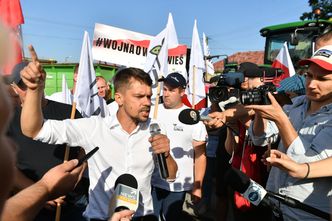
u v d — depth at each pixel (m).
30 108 2.09
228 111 2.62
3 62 0.54
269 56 9.41
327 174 1.93
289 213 2.17
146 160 2.49
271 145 2.53
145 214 2.48
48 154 2.80
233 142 3.40
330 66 2.03
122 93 2.42
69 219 2.95
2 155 0.54
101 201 2.41
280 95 2.57
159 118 3.80
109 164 2.42
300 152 2.10
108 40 7.87
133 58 7.89
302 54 8.06
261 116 2.14
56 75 11.29
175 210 3.63
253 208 3.14
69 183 1.59
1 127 0.52
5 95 0.54
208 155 4.62
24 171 2.75
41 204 1.43
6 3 3.38
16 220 1.28
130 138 2.46
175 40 6.09
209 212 4.61
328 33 2.30
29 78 2.03
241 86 2.95
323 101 2.17
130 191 2.02
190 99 5.45
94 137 2.43
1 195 0.55
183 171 3.69
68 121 2.40
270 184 2.44
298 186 2.12
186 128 3.71
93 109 3.57
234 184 2.22
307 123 2.21
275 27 9.25
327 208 2.03
